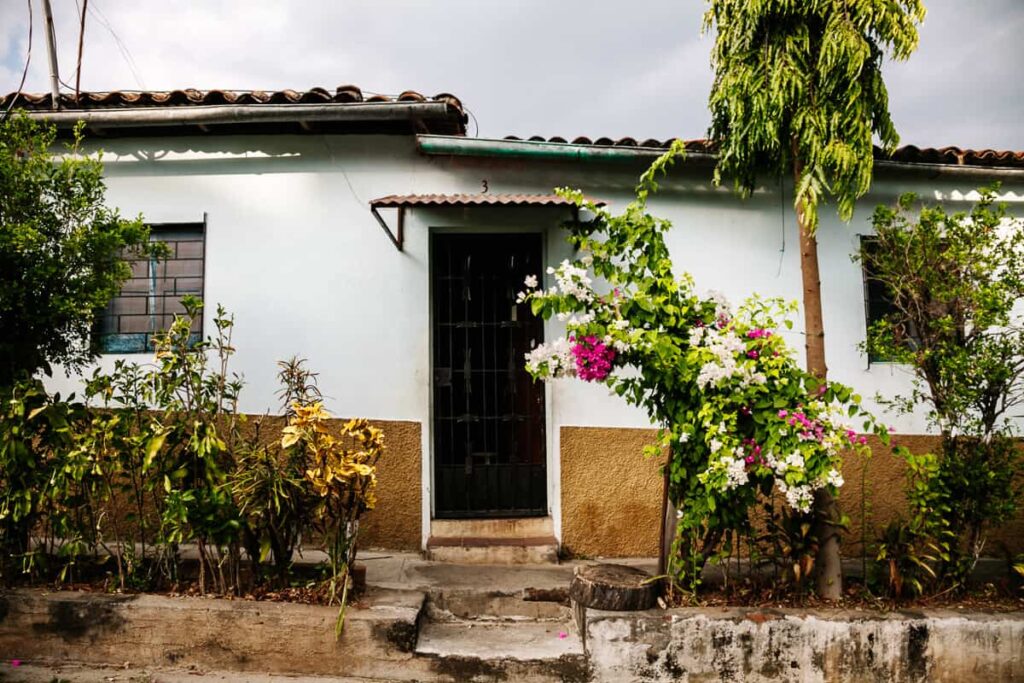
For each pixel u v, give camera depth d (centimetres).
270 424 533
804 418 375
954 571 441
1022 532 560
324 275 545
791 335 557
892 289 480
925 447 558
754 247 561
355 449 527
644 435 543
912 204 539
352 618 396
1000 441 446
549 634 429
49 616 400
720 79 475
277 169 552
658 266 424
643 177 449
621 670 394
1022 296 441
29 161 412
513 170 554
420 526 532
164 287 553
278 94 511
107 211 442
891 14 420
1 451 408
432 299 556
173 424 416
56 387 545
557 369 416
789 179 564
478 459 557
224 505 404
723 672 394
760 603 421
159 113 506
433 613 449
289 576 429
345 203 549
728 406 390
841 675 395
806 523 430
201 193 551
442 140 519
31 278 394
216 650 395
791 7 434
